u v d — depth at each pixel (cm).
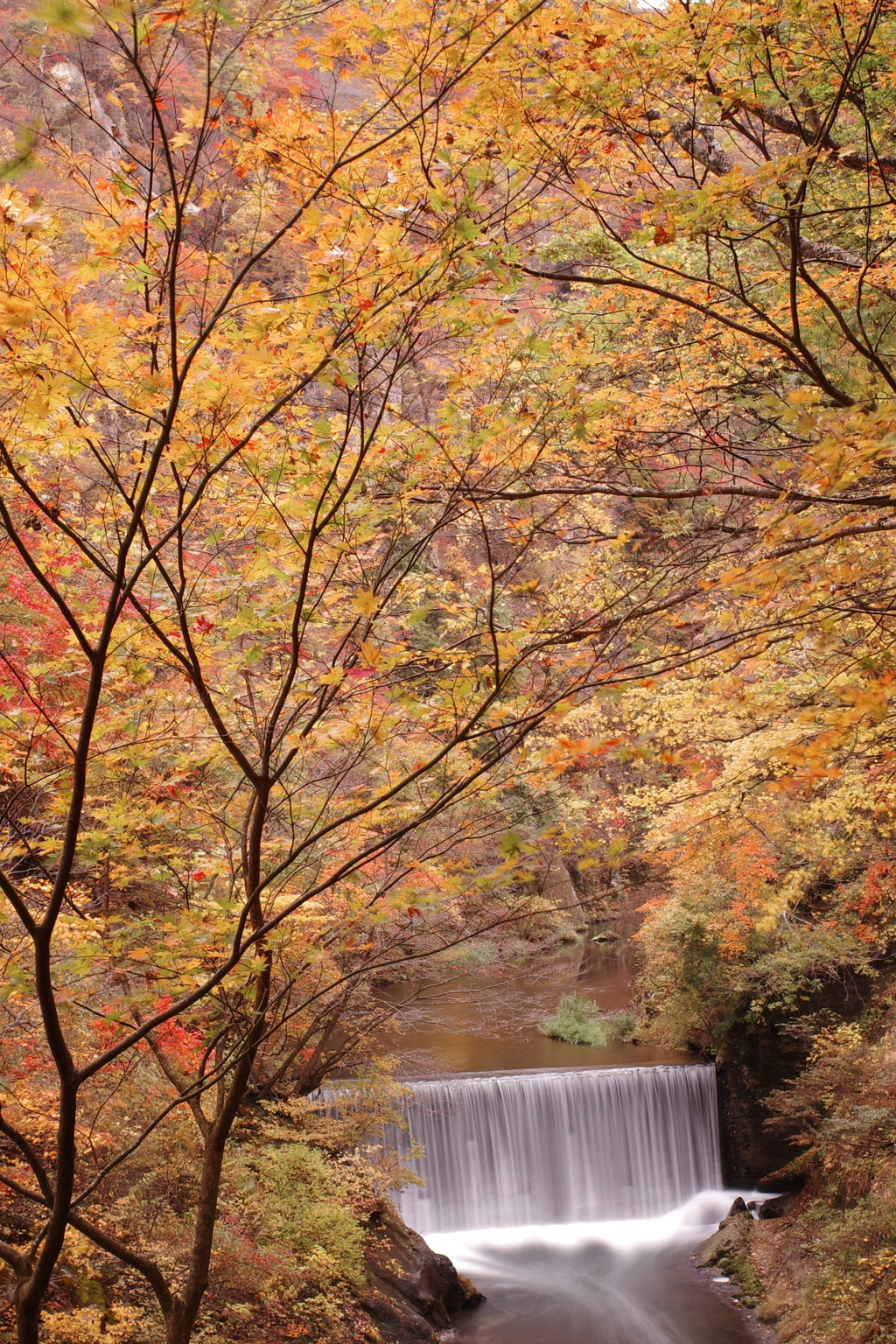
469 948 1129
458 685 326
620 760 317
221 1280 830
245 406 324
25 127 265
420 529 540
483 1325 1166
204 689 343
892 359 608
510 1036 1706
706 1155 1502
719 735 774
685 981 1534
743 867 1083
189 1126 761
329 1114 1281
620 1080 1492
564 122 427
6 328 268
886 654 345
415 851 498
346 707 387
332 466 362
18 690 416
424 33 327
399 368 341
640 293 570
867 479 483
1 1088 539
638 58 411
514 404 455
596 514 633
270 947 388
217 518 407
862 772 795
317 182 348
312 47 330
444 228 310
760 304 584
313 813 454
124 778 443
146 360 337
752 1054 1483
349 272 314
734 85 485
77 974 417
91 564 408
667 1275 1282
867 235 521
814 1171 1305
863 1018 1384
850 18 458
